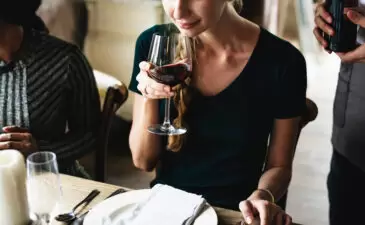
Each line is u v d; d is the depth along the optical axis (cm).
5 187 106
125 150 314
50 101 162
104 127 169
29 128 162
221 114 144
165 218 112
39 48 158
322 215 264
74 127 171
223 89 143
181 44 128
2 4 143
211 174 146
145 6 320
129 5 323
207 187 146
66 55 162
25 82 158
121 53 333
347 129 168
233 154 144
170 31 148
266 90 144
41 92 160
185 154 147
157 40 128
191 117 145
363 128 163
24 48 155
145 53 150
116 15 329
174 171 150
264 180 143
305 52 504
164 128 140
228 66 144
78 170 173
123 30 330
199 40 143
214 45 142
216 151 145
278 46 145
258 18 462
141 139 149
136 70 151
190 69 130
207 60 145
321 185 291
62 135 168
